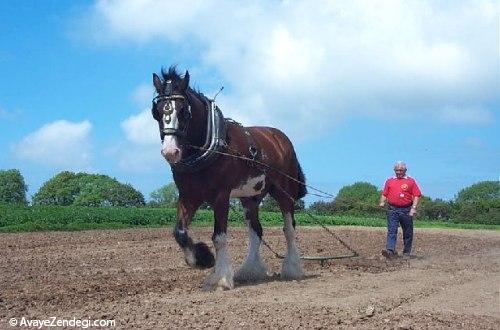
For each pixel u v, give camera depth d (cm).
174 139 851
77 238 1995
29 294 850
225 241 919
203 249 924
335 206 1775
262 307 743
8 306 755
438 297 822
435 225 3675
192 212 931
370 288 896
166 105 860
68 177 10881
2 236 2080
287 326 647
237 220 3198
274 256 1412
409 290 868
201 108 905
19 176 11062
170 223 3241
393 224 1366
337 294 845
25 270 1141
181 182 912
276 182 1066
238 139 959
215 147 895
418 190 1374
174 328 638
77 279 1014
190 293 869
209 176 905
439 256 1480
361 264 1248
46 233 2284
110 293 861
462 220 4425
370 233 2536
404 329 636
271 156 1052
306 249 1656
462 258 1418
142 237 2069
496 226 3762
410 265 1231
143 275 1066
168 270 1138
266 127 1122
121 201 10600
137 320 675
